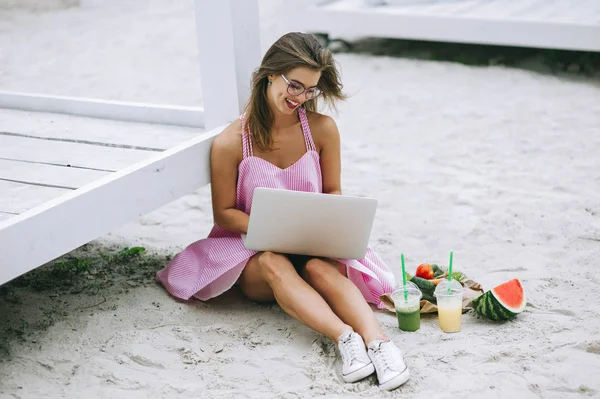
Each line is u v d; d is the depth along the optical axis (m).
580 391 2.85
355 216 3.26
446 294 3.26
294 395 2.90
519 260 3.88
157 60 7.81
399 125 5.97
